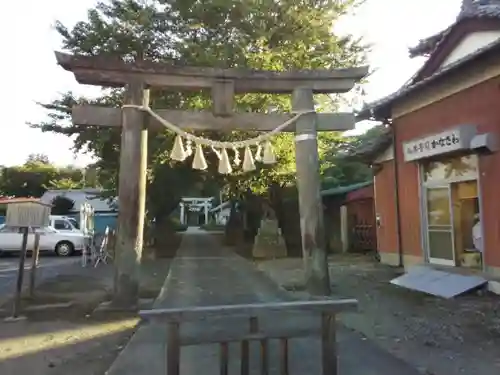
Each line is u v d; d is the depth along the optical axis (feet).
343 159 49.70
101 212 98.68
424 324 22.53
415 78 37.96
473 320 23.09
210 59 44.32
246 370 13.32
